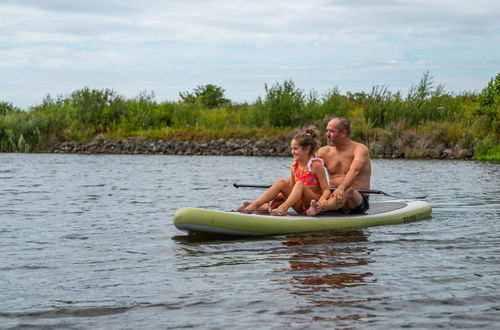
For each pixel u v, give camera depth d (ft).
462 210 24.26
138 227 20.17
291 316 10.85
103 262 15.08
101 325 10.48
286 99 75.77
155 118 83.30
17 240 17.90
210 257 15.58
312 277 13.46
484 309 11.25
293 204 20.56
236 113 88.74
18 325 10.49
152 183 35.24
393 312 11.07
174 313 11.07
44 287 12.79
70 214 23.15
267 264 14.74
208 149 69.00
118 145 73.26
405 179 37.52
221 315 10.93
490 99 63.10
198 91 122.72
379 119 69.67
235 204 26.35
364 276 13.51
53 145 75.97
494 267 14.37
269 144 67.72
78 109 82.79
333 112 75.97
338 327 10.32
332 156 21.93
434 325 10.41
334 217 20.06
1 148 76.69
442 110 70.28
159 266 14.65
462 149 59.11
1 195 29.22
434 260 15.11
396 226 20.36
